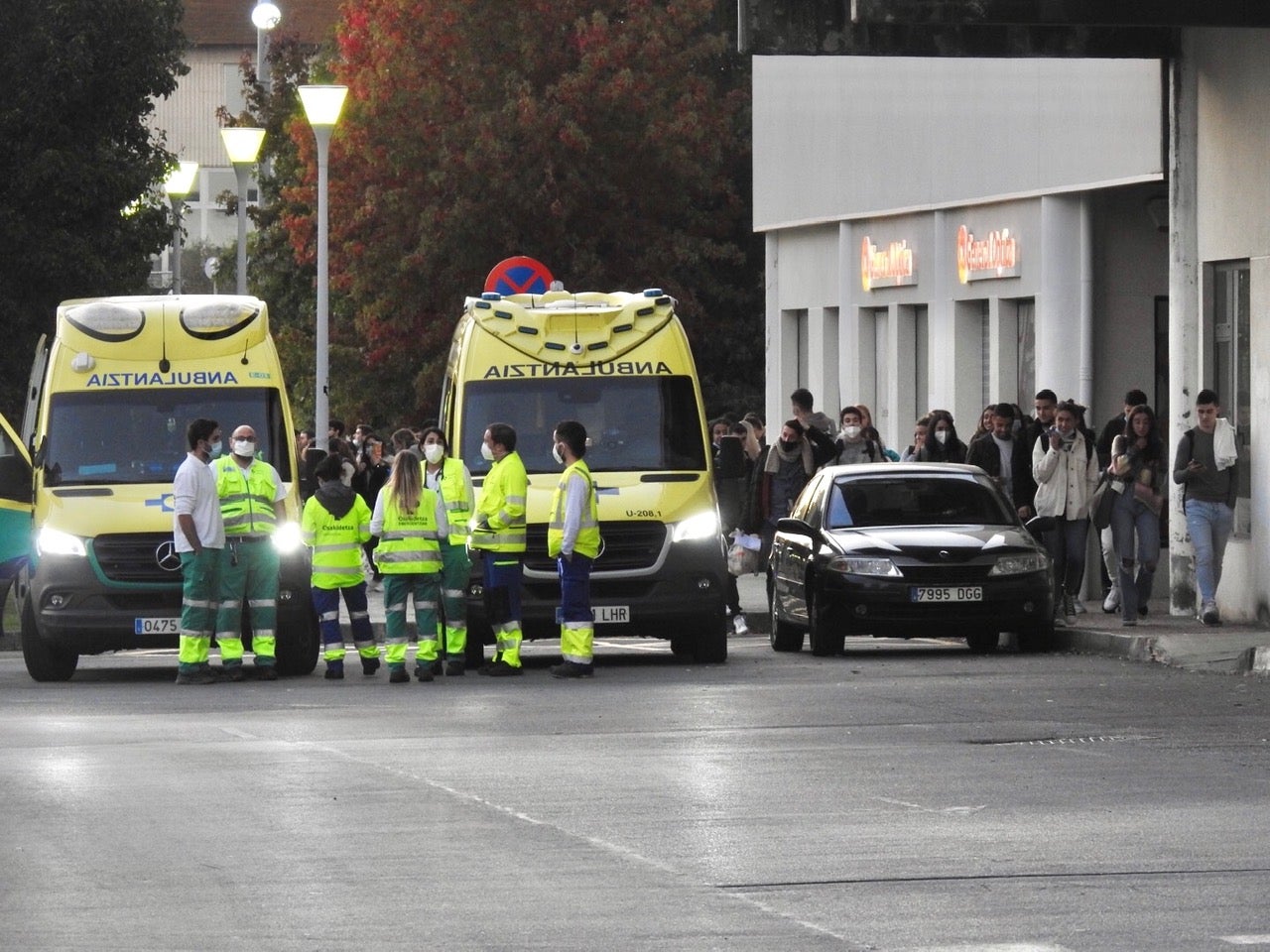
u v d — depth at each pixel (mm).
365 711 49250
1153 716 46094
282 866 29109
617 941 24344
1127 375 88625
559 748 41406
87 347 62219
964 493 65750
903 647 69750
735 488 80750
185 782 36875
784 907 26141
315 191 150750
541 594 60906
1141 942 24078
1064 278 88750
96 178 116750
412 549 57781
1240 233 69438
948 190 96688
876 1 62125
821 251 111312
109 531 59250
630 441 61812
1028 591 61844
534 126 138750
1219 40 70250
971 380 98062
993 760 39219
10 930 25172
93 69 117750
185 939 24656
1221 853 29562
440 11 142250
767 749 40969
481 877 28234
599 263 141250
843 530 64188
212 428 58312
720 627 61156
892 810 33375
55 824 32562
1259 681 53750
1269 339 67812
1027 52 70062
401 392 156750
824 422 77875
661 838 31062
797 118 111312
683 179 144500
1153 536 67062
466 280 142625
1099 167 84438
